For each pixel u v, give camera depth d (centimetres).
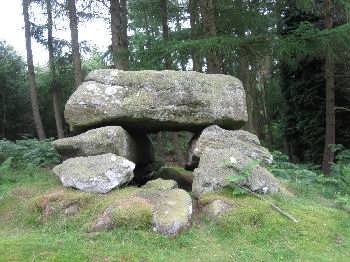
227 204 612
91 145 748
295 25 1437
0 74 2300
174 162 1755
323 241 557
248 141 798
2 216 660
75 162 708
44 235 561
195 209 637
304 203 694
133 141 846
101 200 624
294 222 593
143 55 1114
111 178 655
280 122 1923
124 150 764
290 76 1617
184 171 912
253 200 628
